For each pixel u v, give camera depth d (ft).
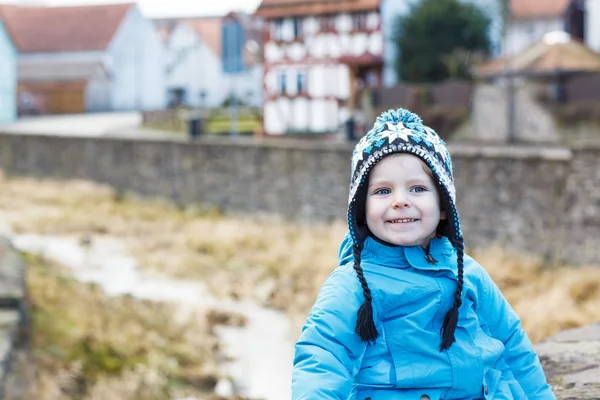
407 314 9.10
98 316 34.32
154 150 79.56
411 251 9.31
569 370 12.78
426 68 130.21
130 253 56.39
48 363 26.66
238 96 209.46
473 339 9.27
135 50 202.28
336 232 61.31
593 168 48.88
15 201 76.79
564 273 46.29
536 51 92.73
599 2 149.59
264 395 29.81
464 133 96.02
